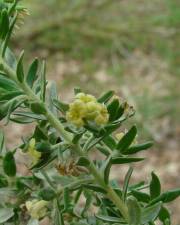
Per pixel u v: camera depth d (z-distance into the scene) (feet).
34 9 2.86
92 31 2.72
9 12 0.44
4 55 0.44
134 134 0.45
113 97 0.44
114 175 1.92
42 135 0.44
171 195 0.46
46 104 0.44
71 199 0.49
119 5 2.88
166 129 2.11
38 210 0.44
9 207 0.46
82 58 2.65
